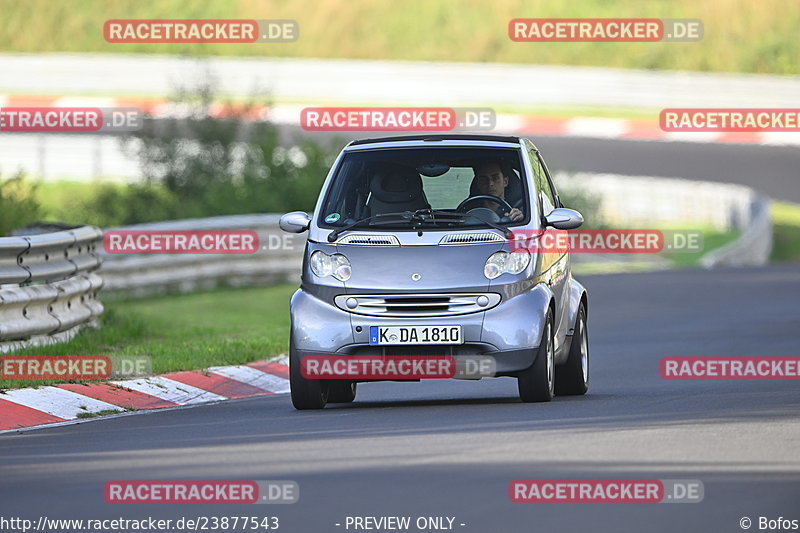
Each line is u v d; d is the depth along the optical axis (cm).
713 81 16638
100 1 19162
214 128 10119
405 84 16488
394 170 4038
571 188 11538
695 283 8306
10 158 11394
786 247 11844
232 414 3775
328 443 3059
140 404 4091
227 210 9194
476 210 3953
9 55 16912
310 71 16488
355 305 3841
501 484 2486
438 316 3803
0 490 2569
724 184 13875
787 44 19175
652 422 3316
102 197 9938
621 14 19162
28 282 4788
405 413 3634
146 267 7388
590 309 7194
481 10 19325
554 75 16788
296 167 9575
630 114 16600
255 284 7962
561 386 4181
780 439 3005
